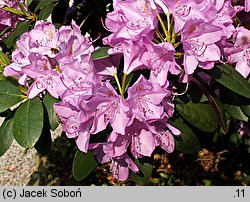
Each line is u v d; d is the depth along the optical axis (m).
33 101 0.58
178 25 0.51
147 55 0.52
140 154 0.56
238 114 0.62
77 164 0.61
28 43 0.61
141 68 0.53
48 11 0.74
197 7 0.52
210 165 1.32
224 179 1.27
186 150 0.61
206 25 0.51
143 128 0.55
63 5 0.87
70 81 0.54
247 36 0.58
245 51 0.60
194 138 0.61
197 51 0.53
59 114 0.54
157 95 0.52
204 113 0.59
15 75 0.61
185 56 0.52
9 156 1.54
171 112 0.56
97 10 0.86
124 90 0.53
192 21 0.50
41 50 0.60
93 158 0.62
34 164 1.49
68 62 0.54
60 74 0.56
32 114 0.57
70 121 0.55
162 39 0.52
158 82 0.53
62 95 0.53
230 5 0.58
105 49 0.57
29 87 0.59
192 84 0.59
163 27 0.51
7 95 0.61
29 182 1.42
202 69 0.57
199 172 1.31
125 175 0.62
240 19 0.65
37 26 0.61
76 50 0.58
